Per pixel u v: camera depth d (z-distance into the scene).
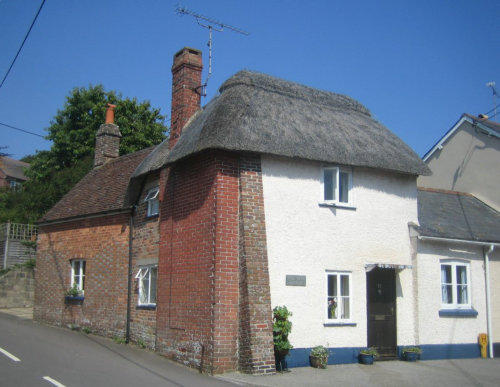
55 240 18.84
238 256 11.77
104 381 9.18
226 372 11.13
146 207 14.97
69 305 17.45
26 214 29.27
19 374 9.30
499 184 18.66
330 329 12.77
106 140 21.91
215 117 12.43
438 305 14.69
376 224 14.05
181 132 14.47
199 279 11.95
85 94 35.06
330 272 13.04
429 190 18.16
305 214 12.84
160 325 13.24
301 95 15.07
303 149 12.66
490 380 11.43
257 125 12.59
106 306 15.83
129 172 17.80
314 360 12.19
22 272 23.58
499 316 15.85
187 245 12.61
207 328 11.40
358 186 13.95
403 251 14.46
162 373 10.62
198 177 12.54
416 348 13.90
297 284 12.41
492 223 17.27
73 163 33.06
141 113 34.12
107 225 16.47
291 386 9.95
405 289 14.32
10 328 16.11
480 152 19.52
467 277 15.45
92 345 13.80
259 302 11.40
